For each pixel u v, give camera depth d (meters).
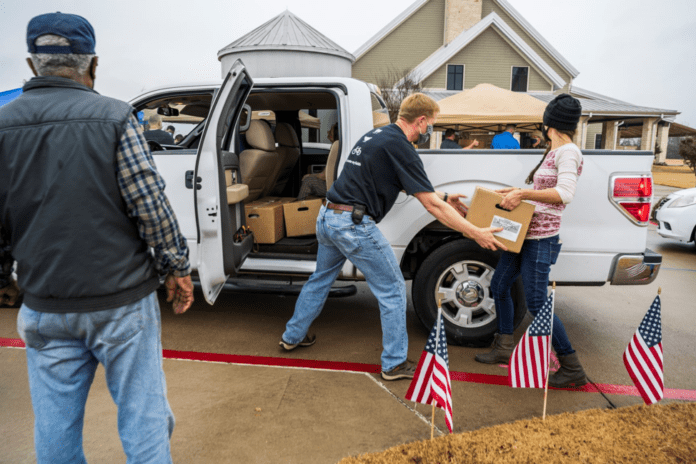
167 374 2.99
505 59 19.89
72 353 1.50
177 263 1.61
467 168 3.24
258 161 3.92
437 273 3.35
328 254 2.99
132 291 1.51
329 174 3.83
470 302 3.38
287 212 3.88
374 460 2.15
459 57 19.81
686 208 6.93
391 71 20.52
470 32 19.33
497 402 2.72
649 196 3.16
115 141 1.42
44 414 1.51
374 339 3.60
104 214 1.43
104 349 1.50
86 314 1.44
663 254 7.04
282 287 3.79
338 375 3.00
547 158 2.79
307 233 3.98
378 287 2.85
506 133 9.82
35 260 1.41
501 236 2.73
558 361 3.02
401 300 2.86
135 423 1.57
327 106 4.64
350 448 2.26
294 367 3.11
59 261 1.40
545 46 20.34
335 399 2.71
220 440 2.31
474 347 3.45
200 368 3.07
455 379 2.98
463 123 10.30
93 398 2.67
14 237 1.45
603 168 3.15
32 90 1.45
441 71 19.86
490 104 10.45
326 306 4.36
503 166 3.20
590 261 3.20
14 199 1.41
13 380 2.86
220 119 2.91
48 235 1.39
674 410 2.61
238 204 3.46
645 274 3.20
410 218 3.31
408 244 3.39
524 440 2.30
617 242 3.18
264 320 3.94
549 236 2.75
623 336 3.78
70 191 1.39
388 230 3.34
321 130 5.24
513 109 10.29
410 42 20.72
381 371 3.02
